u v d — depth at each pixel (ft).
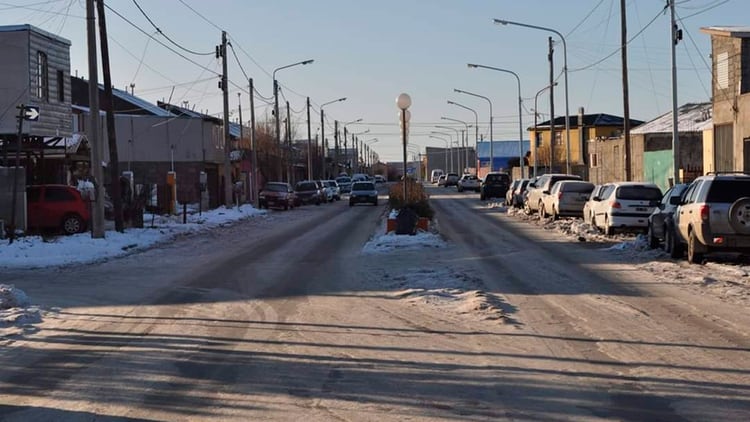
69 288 51.08
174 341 33.42
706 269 54.60
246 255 70.64
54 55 110.01
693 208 56.70
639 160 160.15
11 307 42.14
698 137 148.56
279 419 22.35
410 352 30.71
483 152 390.42
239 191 159.94
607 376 26.58
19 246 73.20
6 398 24.94
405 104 85.05
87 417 22.80
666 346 31.04
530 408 23.03
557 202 107.45
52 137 103.14
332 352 30.91
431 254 67.15
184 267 62.34
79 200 92.17
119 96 205.16
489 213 136.05
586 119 291.99
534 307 40.37
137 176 192.95
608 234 83.05
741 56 105.50
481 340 32.71
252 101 170.19
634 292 45.09
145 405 23.97
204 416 22.75
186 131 196.03
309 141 248.11
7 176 83.51
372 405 23.57
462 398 24.17
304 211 158.81
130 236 87.15
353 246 77.41
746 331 33.76
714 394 24.23
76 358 30.50
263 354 30.71
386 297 44.65
